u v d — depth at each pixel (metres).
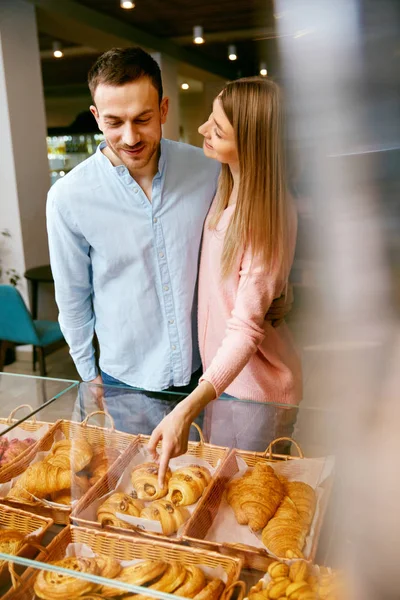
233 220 1.19
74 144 7.59
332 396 0.25
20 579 0.86
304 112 0.21
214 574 0.86
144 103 1.26
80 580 0.85
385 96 0.19
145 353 1.60
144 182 1.47
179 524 0.97
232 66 8.17
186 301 1.55
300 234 0.23
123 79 1.23
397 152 0.19
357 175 0.20
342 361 0.23
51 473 1.08
